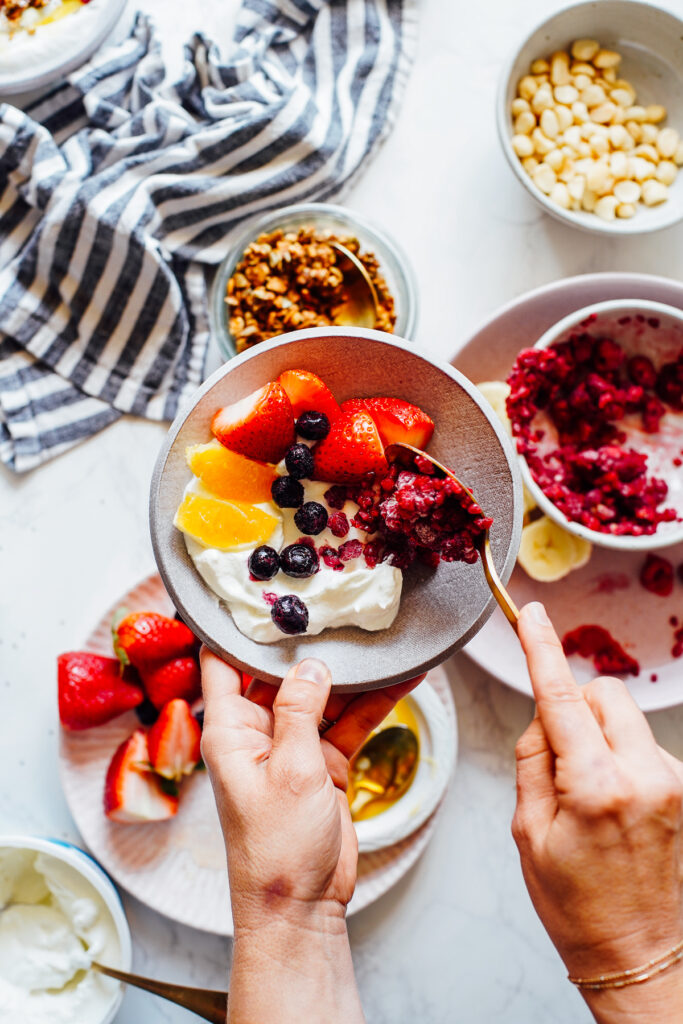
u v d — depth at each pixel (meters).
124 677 1.30
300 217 1.30
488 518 0.90
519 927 1.37
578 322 1.21
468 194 1.39
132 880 1.30
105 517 1.36
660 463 1.29
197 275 1.36
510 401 1.22
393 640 0.95
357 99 1.35
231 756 0.89
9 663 1.37
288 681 0.88
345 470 0.94
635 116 1.32
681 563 1.33
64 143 1.35
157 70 1.33
